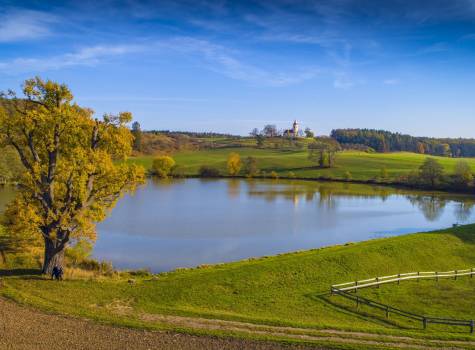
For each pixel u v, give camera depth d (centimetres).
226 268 3800
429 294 3434
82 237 3756
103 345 2095
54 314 2462
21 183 3203
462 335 2595
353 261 4078
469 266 4416
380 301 3253
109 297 2902
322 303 3159
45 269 3278
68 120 3209
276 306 3050
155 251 5169
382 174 15725
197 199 10162
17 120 3105
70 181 3300
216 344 2192
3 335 2111
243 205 9281
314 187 13425
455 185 13112
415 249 4581
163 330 2338
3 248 3956
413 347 2334
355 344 2295
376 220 7838
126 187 3625
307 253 4344
